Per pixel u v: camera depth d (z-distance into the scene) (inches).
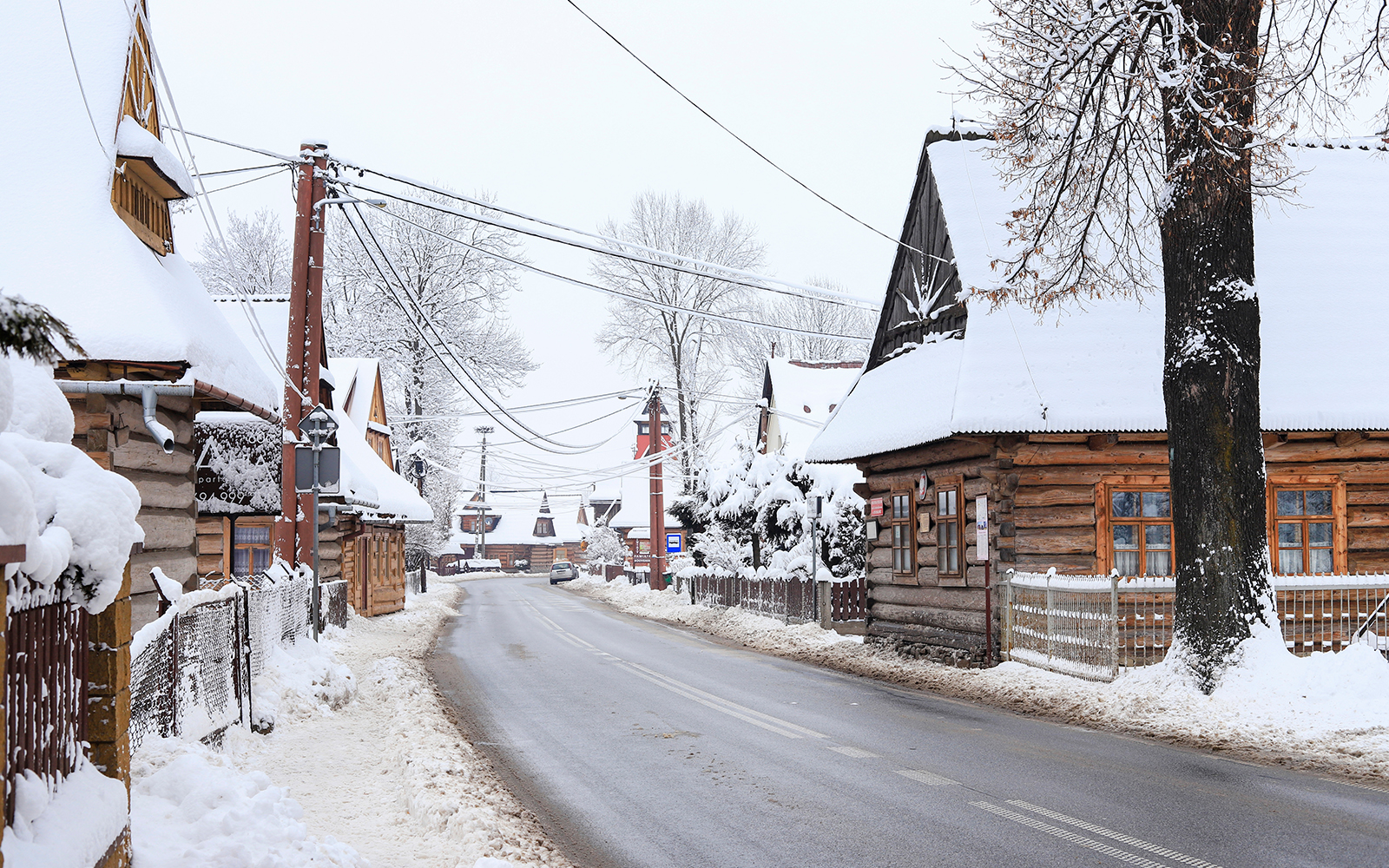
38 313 139.3
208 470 919.0
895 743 440.5
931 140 850.8
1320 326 713.6
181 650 358.6
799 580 1071.6
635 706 563.8
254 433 940.0
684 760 412.8
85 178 487.5
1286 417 652.1
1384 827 295.3
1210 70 517.0
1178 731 453.4
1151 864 263.3
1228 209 526.3
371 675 674.2
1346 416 655.8
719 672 730.8
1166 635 645.3
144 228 540.1
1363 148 866.8
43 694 175.9
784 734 466.9
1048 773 375.9
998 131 601.0
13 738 161.0
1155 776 367.9
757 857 280.1
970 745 434.3
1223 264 527.2
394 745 424.2
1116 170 579.2
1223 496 516.1
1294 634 613.6
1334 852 270.5
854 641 885.8
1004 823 306.0
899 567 832.9
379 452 1685.5
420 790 331.9
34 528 162.9
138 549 222.5
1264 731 436.5
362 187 884.0
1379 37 521.0
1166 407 548.1
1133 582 584.4
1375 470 688.4
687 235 2174.0
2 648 149.8
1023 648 651.5
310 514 880.3
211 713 391.5
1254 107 526.6
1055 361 695.7
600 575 2979.8
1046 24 573.6
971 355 705.0
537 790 364.5
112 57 514.6
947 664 716.0
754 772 388.8
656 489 1920.5
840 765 397.7
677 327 2178.9
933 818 314.2
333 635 904.3
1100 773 373.4
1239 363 522.0
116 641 207.0
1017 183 815.1
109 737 204.4
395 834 292.2
